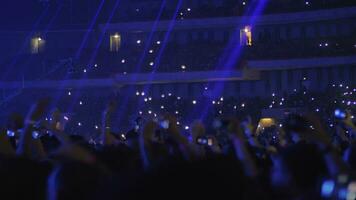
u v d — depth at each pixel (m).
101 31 47.06
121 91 46.62
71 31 48.59
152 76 44.12
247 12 45.19
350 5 42.75
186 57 44.28
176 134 6.06
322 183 4.21
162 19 46.34
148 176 3.19
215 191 3.34
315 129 5.55
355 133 6.96
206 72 43.34
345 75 43.44
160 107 41.84
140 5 49.38
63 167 3.90
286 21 44.34
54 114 6.63
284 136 7.98
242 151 5.60
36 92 45.69
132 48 45.81
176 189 3.21
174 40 47.50
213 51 44.19
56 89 45.72
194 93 46.19
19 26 49.16
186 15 46.19
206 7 46.44
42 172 4.87
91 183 3.85
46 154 6.79
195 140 8.12
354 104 36.75
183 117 41.25
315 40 42.91
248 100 41.03
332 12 42.94
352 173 4.42
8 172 4.77
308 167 4.29
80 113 41.88
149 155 5.69
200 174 3.31
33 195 4.82
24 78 45.78
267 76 44.91
